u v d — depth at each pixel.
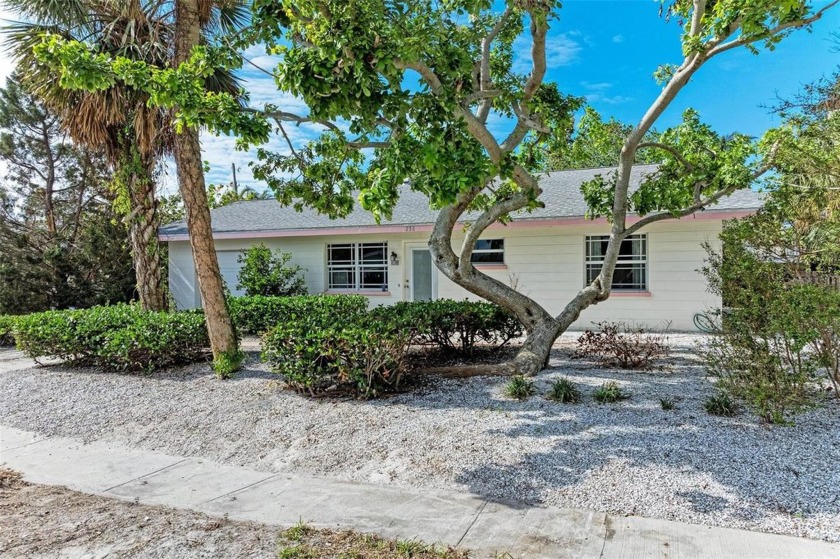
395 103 4.65
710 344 5.58
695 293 11.02
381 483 3.90
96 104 8.69
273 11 5.51
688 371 6.80
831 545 2.82
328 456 4.44
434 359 7.91
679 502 3.33
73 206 22.11
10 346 12.21
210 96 5.18
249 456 4.59
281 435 4.96
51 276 14.19
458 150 4.46
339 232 13.36
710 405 4.86
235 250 15.41
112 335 7.73
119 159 9.76
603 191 8.06
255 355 8.97
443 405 5.49
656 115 6.34
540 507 3.40
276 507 3.56
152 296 10.01
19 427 5.75
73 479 4.23
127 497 3.83
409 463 4.18
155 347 7.51
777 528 3.01
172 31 8.81
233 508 3.57
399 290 13.60
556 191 13.18
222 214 16.64
